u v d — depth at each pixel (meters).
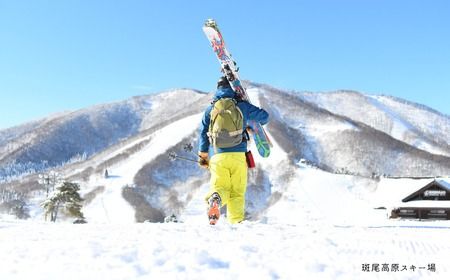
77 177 172.00
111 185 153.12
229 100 5.20
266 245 3.03
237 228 3.99
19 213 134.25
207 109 5.39
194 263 2.26
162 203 136.88
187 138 192.88
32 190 163.25
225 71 5.82
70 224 4.17
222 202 4.99
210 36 6.98
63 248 2.63
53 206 57.75
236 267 2.24
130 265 2.15
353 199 117.44
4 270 2.04
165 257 2.36
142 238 3.14
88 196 142.12
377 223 5.79
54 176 87.31
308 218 100.44
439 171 190.50
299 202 117.44
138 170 159.50
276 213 111.69
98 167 180.62
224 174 5.12
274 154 163.88
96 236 3.23
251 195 129.50
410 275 2.35
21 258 2.33
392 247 3.29
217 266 2.25
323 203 114.88
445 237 3.98
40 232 3.48
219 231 3.72
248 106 5.38
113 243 2.85
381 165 195.88
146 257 2.35
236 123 5.11
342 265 2.46
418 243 3.53
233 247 2.81
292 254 2.71
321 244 3.21
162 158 168.25
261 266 2.27
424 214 36.44
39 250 2.54
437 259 2.81
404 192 37.78
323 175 136.12
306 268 2.29
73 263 2.19
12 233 3.40
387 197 38.16
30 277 1.91
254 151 165.25
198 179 158.75
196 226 3.99
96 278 1.91
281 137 192.75
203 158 5.51
